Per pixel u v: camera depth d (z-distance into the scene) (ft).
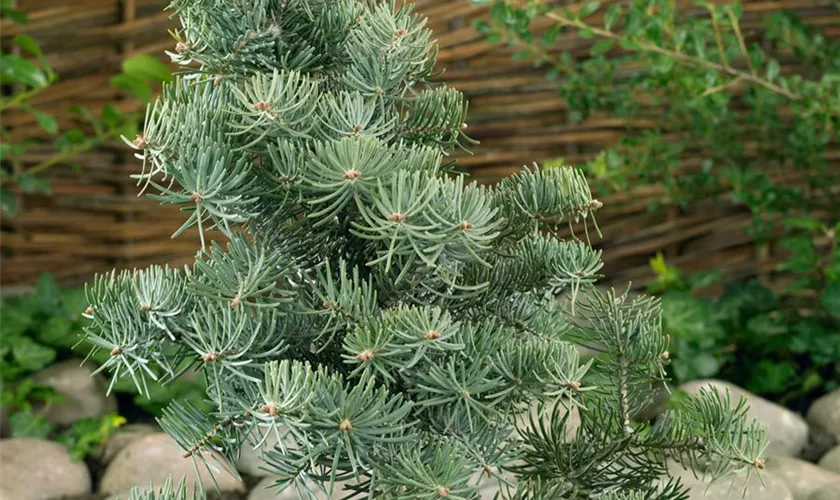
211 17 3.27
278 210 3.22
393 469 3.06
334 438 3.05
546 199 3.44
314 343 3.35
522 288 3.49
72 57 9.44
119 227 9.77
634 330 3.51
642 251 9.53
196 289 3.16
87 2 9.39
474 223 3.07
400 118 3.43
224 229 3.16
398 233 3.05
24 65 7.95
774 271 9.33
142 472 6.55
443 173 3.44
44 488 6.64
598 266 3.44
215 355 3.08
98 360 8.24
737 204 9.35
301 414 2.95
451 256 3.18
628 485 3.53
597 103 8.32
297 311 3.19
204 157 3.07
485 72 9.38
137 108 9.61
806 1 8.86
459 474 3.05
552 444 3.50
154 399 7.58
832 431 7.46
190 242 9.84
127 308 3.21
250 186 3.18
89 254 9.84
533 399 3.39
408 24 3.36
